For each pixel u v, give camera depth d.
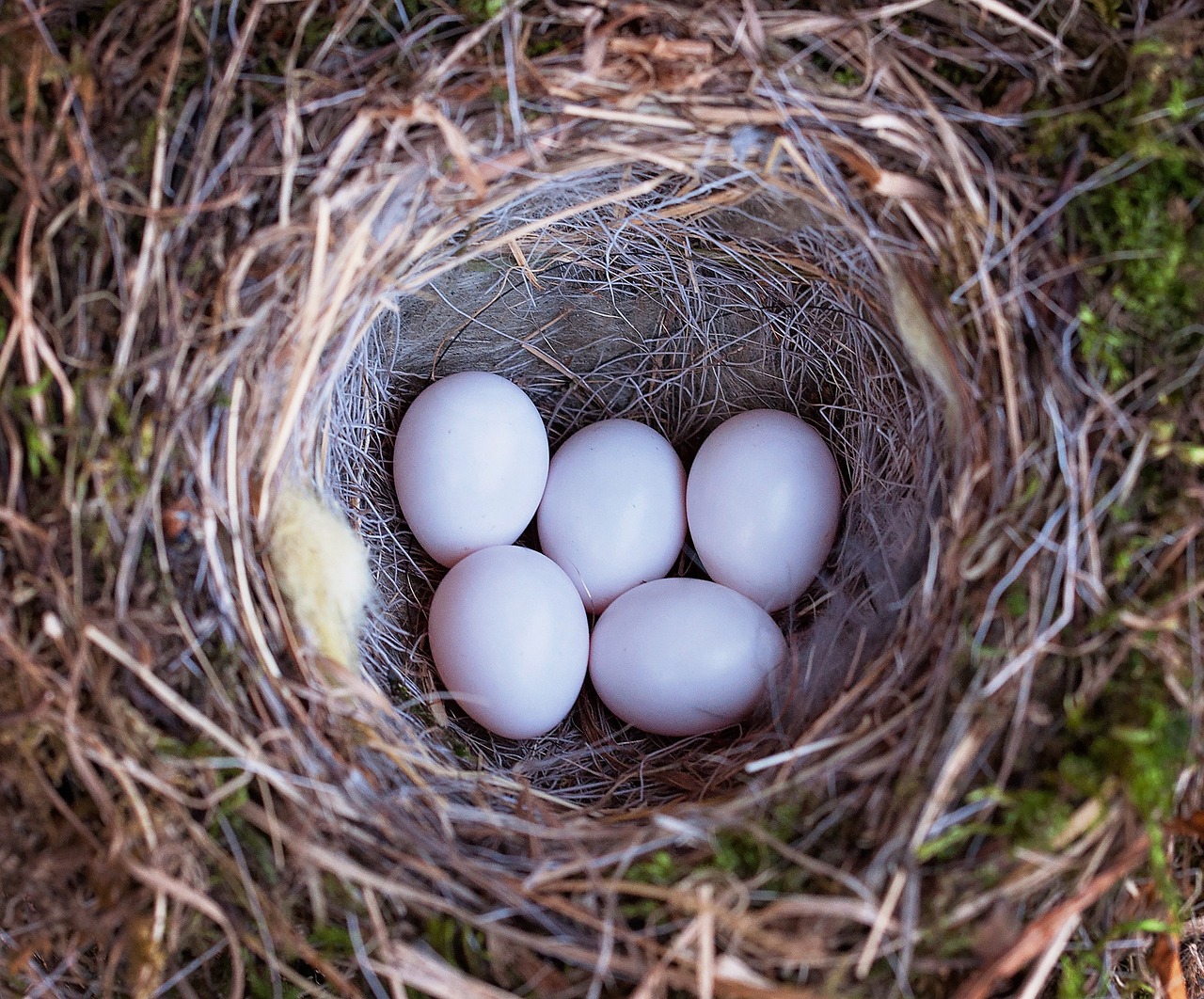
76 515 0.14
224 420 0.15
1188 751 0.14
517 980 0.14
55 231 0.14
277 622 0.15
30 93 0.14
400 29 0.15
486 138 0.15
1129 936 0.15
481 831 0.15
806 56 0.15
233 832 0.14
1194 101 0.14
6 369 0.14
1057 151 0.15
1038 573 0.14
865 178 0.15
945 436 0.15
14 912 0.15
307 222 0.15
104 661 0.14
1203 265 0.14
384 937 0.14
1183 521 0.14
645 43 0.15
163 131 0.14
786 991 0.14
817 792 0.14
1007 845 0.14
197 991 0.15
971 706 0.14
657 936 0.14
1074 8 0.15
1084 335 0.14
